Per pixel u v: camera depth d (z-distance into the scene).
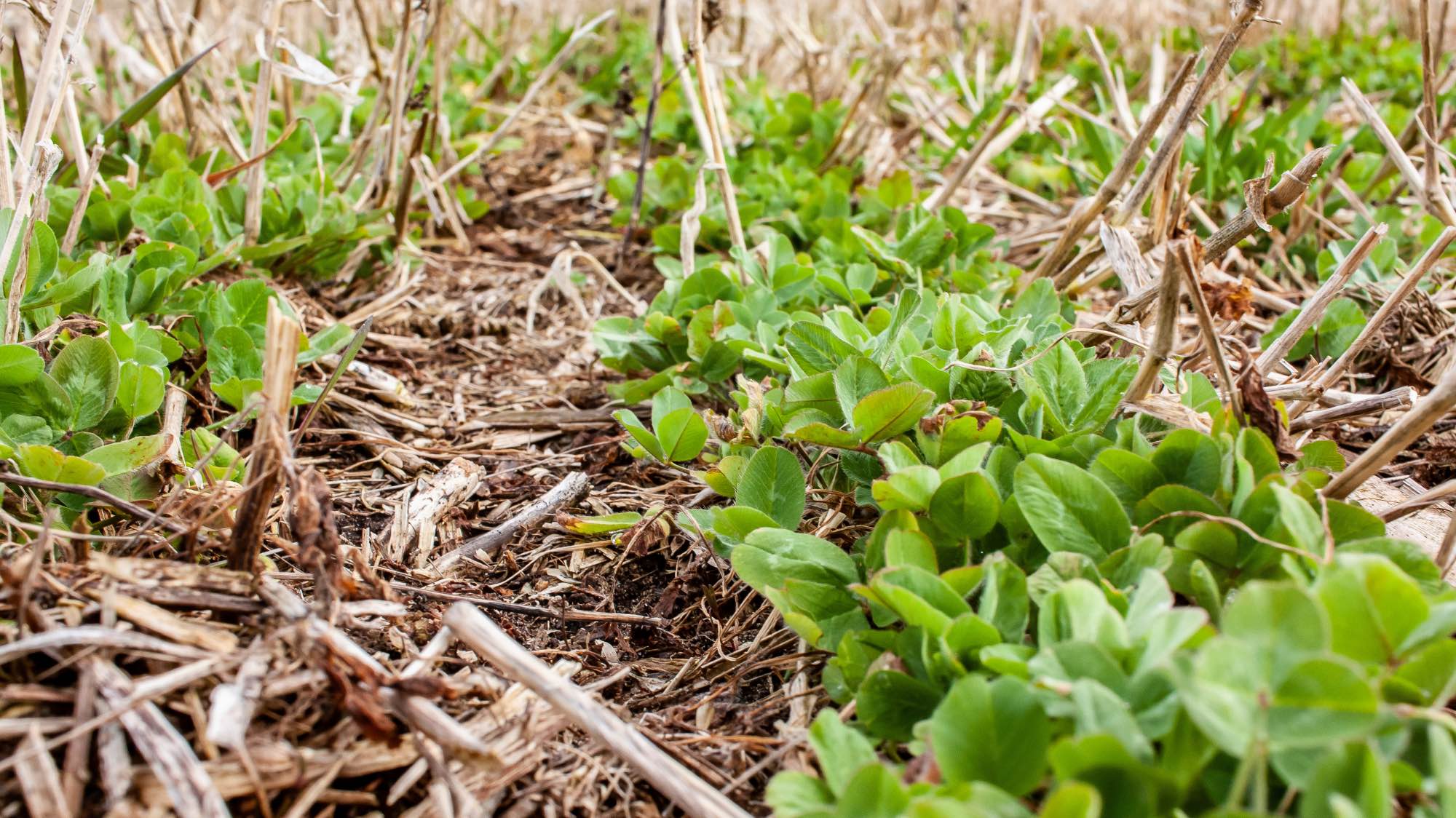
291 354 0.37
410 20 0.71
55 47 0.49
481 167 1.01
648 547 0.49
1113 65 1.26
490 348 0.67
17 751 0.34
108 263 0.53
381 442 0.55
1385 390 0.58
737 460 0.46
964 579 0.37
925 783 0.33
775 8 1.46
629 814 0.38
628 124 1.06
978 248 0.69
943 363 0.47
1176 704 0.33
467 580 0.48
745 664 0.43
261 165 0.65
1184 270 0.40
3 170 0.47
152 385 0.46
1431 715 0.32
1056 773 0.32
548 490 0.53
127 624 0.37
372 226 0.69
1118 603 0.36
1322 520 0.36
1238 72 1.44
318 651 0.36
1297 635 0.31
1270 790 0.33
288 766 0.35
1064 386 0.44
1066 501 0.38
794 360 0.48
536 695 0.39
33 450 0.41
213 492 0.42
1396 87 1.28
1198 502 0.38
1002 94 0.95
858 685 0.39
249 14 1.14
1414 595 0.32
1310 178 0.47
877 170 0.94
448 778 0.36
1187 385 0.45
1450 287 0.64
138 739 0.34
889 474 0.41
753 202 0.79
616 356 0.59
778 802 0.34
